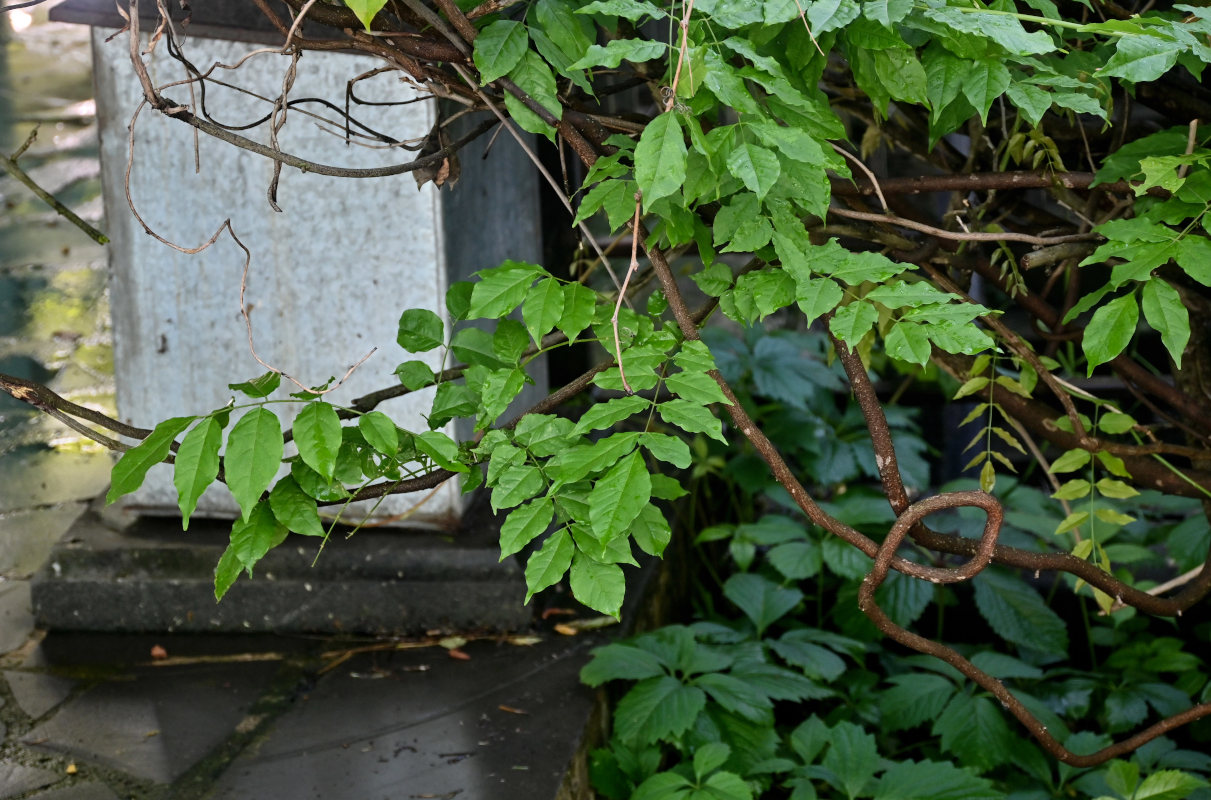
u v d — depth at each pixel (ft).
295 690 8.23
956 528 10.67
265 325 9.13
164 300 9.20
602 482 4.00
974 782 7.36
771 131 4.15
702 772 7.29
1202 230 5.17
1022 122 6.45
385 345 9.02
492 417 4.66
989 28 4.24
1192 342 6.93
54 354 15.17
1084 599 10.07
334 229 8.88
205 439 4.13
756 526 10.51
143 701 8.16
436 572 8.92
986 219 7.42
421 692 8.14
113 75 8.87
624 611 9.11
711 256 4.88
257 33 7.33
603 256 5.02
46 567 9.21
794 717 9.93
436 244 8.79
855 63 4.83
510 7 5.16
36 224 19.29
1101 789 8.12
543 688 8.13
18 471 12.54
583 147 4.82
